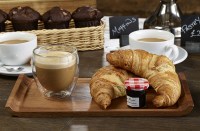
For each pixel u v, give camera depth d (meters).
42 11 1.18
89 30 1.02
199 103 0.77
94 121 0.72
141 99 0.73
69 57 0.78
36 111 0.73
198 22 1.05
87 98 0.78
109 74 0.77
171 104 0.73
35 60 0.79
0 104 0.79
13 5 1.16
